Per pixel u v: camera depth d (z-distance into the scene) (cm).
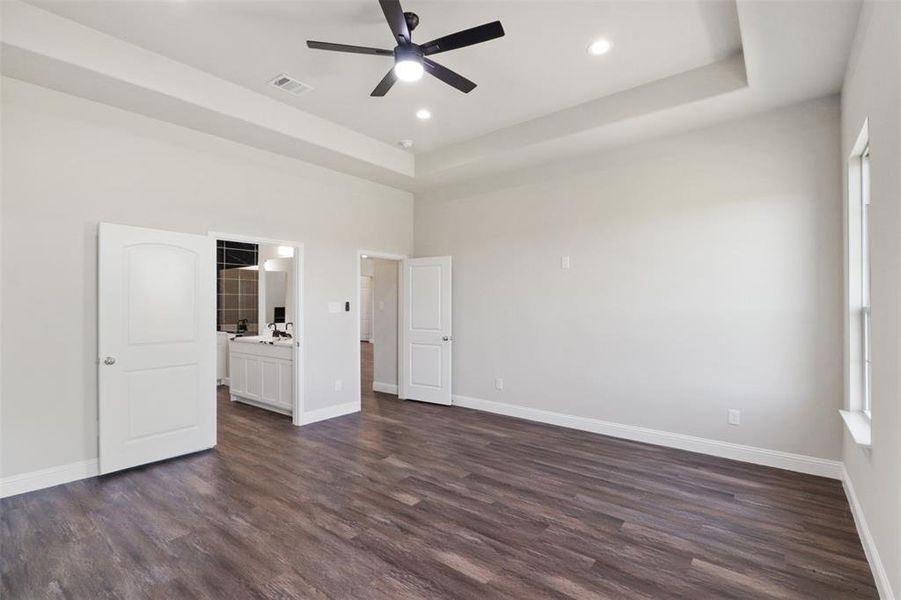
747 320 366
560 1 261
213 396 405
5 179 302
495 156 460
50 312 320
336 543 246
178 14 274
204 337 398
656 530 260
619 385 435
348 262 529
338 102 396
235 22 282
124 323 348
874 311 216
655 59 324
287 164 465
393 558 232
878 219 207
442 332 569
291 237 470
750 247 364
